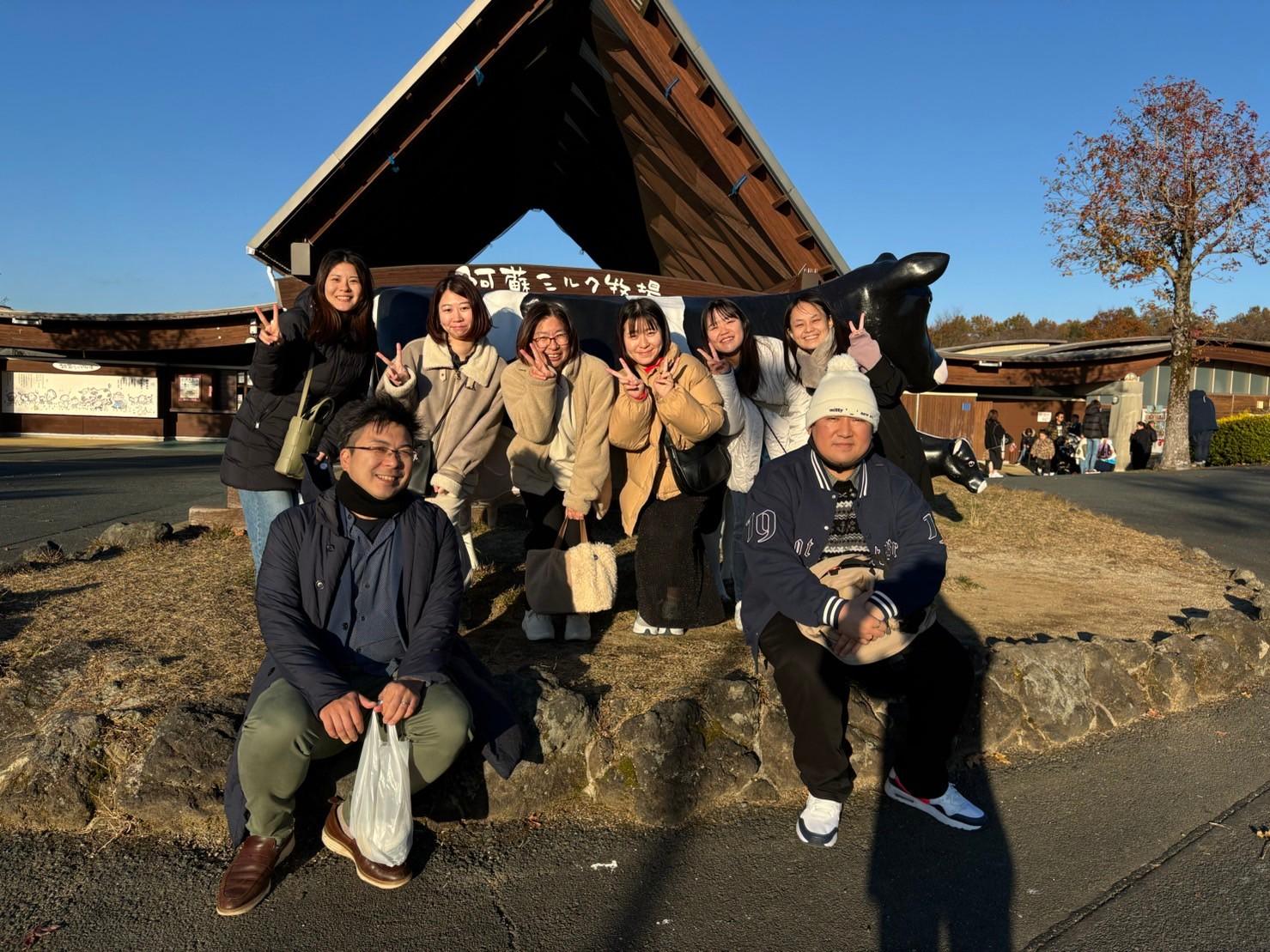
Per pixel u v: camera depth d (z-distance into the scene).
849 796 3.02
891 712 3.21
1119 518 9.16
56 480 10.79
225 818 2.61
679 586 3.75
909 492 2.87
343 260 3.30
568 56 7.50
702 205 8.34
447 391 3.56
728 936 2.26
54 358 20.97
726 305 3.76
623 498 3.77
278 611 2.42
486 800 2.75
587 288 6.25
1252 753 3.49
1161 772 3.29
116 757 2.71
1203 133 17.42
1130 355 21.84
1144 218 18.08
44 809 2.58
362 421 2.49
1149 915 2.40
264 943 2.17
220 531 6.02
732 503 4.19
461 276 3.54
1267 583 6.35
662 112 7.27
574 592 3.56
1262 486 12.36
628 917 2.33
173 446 20.16
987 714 3.40
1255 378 24.75
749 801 2.95
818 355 3.83
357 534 2.55
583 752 2.89
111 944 2.14
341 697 2.27
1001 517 8.06
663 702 2.94
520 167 10.46
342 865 2.50
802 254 7.06
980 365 21.83
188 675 3.23
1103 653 3.78
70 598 4.26
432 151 7.67
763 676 3.26
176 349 19.50
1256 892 2.52
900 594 2.58
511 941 2.21
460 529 3.72
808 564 2.90
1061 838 2.80
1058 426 21.06
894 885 2.51
